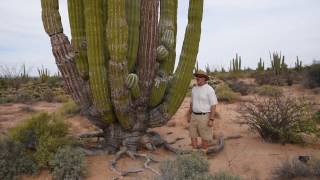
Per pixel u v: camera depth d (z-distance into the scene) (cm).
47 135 680
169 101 734
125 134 721
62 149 632
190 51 709
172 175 547
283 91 1898
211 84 2052
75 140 722
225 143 801
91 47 641
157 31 696
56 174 603
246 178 589
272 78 2295
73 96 698
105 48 660
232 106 1344
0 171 609
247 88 1950
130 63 679
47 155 641
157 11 690
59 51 669
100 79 655
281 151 729
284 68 2769
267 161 669
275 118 793
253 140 820
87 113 714
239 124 995
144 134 746
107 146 731
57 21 669
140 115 720
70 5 662
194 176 528
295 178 573
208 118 725
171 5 736
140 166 659
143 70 693
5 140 655
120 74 640
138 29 675
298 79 2328
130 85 652
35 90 2144
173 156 712
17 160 630
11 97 1786
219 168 642
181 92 727
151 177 592
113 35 622
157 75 719
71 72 680
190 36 707
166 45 720
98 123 728
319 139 804
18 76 2612
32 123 714
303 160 648
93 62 648
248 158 691
